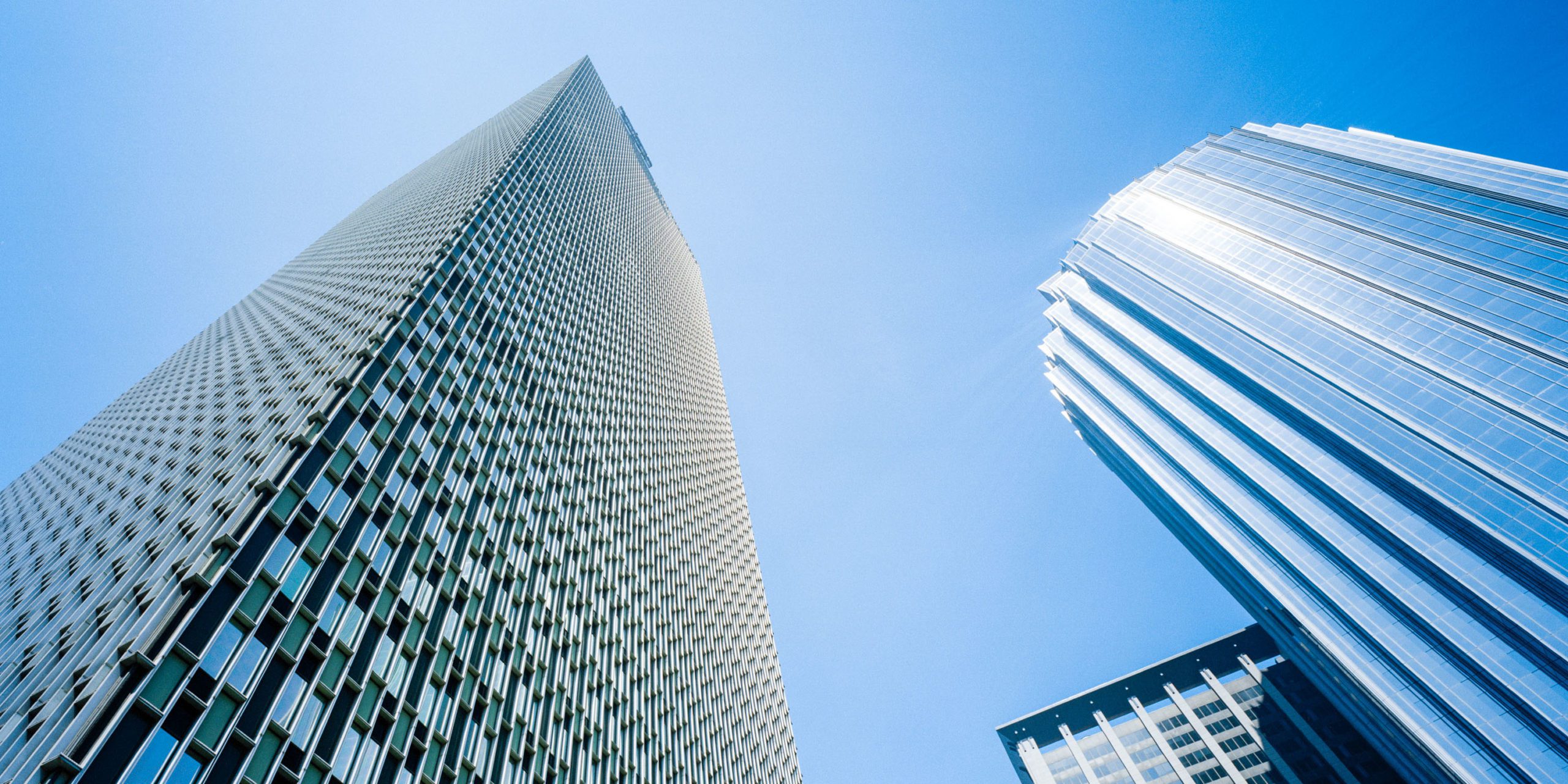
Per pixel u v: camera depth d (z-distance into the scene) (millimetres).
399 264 60031
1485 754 62438
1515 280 84125
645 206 174500
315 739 23344
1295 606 82188
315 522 28141
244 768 20297
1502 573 66062
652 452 86062
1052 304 148375
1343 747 99625
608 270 106500
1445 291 88188
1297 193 115562
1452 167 103000
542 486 52719
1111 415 124312
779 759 84438
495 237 68812
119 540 32688
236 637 22188
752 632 96250
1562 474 66625
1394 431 78812
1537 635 61312
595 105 165750
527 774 35312
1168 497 106562
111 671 18719
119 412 81625
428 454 39250
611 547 61031
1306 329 95062
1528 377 74938
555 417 61125
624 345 95812
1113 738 117688
